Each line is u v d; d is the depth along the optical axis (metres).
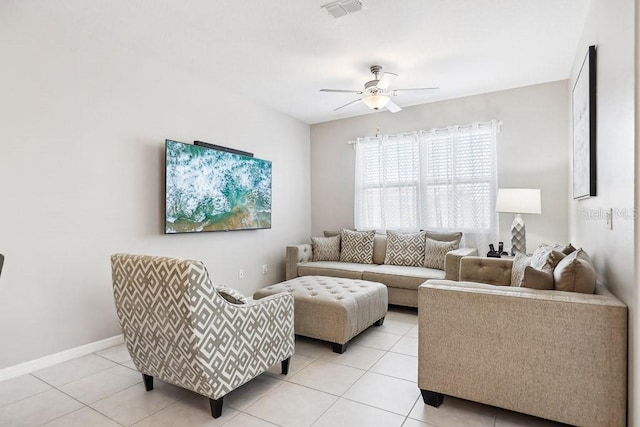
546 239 4.13
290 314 2.48
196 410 2.05
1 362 2.44
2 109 2.45
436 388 2.04
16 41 2.52
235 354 2.03
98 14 2.66
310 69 3.70
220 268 4.14
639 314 1.48
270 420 1.95
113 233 3.09
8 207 2.47
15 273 2.51
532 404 1.81
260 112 4.77
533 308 1.80
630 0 1.58
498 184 4.38
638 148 1.48
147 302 1.93
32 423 1.93
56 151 2.72
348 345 3.05
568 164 4.01
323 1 2.52
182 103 3.70
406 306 4.10
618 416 1.65
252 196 4.51
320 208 5.71
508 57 3.44
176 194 3.50
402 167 4.96
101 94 3.02
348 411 2.03
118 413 2.02
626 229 1.65
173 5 2.55
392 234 4.69
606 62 2.06
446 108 4.70
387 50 3.27
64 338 2.77
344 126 5.49
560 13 2.68
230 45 3.17
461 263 3.17
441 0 2.52
